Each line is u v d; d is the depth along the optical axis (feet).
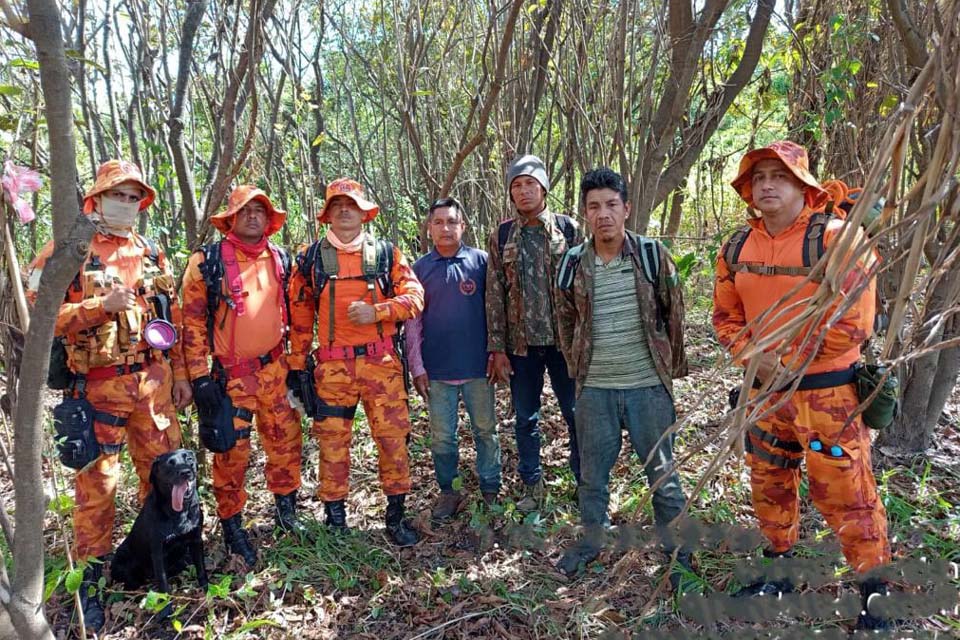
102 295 8.71
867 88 12.25
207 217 11.60
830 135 13.32
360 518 11.34
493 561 9.96
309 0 18.25
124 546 9.00
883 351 3.66
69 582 6.31
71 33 13.41
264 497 11.93
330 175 24.29
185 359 9.89
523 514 11.14
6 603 4.15
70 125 3.69
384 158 18.15
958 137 3.11
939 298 10.12
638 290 8.98
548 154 16.11
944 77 3.13
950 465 11.36
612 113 14.33
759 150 7.54
